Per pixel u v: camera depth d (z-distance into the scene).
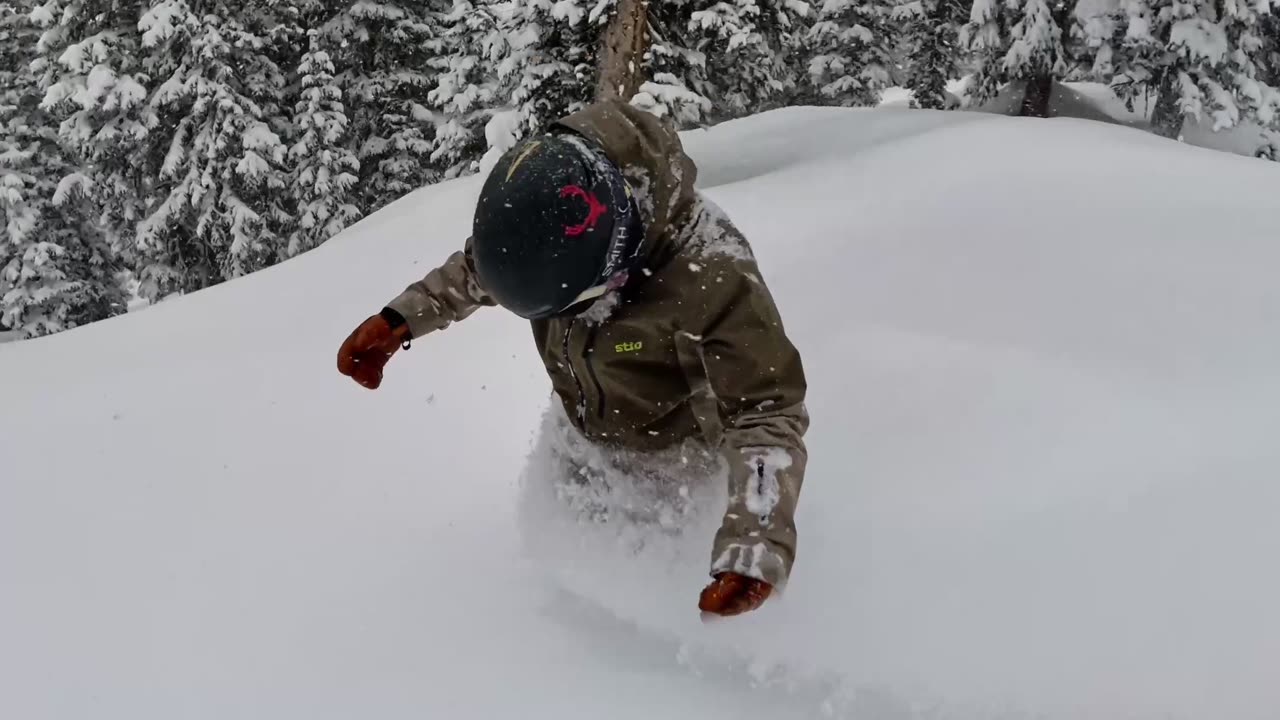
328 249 7.21
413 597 2.11
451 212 7.88
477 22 14.88
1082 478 2.12
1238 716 1.54
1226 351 2.61
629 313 1.70
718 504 1.97
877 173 5.45
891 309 3.13
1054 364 2.63
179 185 15.16
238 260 14.91
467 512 2.54
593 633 1.92
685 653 1.83
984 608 1.82
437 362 3.79
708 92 9.66
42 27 17.31
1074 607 1.80
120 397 3.88
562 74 9.43
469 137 15.54
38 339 5.45
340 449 3.08
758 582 1.46
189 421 3.52
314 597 2.15
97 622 2.11
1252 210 3.88
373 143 17.16
